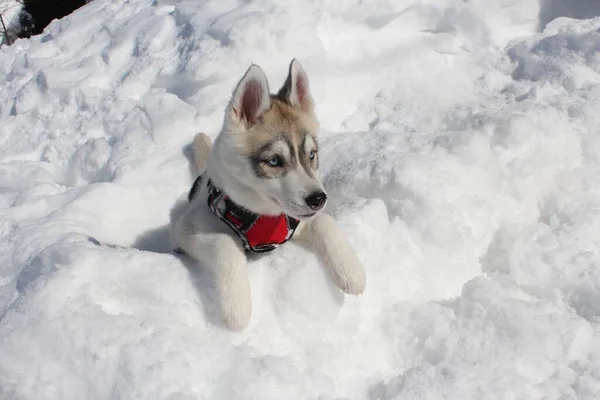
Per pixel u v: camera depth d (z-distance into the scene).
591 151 1.54
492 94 1.78
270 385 1.06
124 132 1.75
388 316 1.25
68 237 1.33
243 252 1.23
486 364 1.14
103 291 1.18
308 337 1.20
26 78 2.09
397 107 1.78
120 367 1.06
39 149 1.82
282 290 1.21
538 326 1.17
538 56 1.80
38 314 1.12
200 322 1.17
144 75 1.88
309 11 1.82
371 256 1.27
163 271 1.20
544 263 1.29
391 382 1.13
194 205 1.33
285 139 1.21
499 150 1.52
